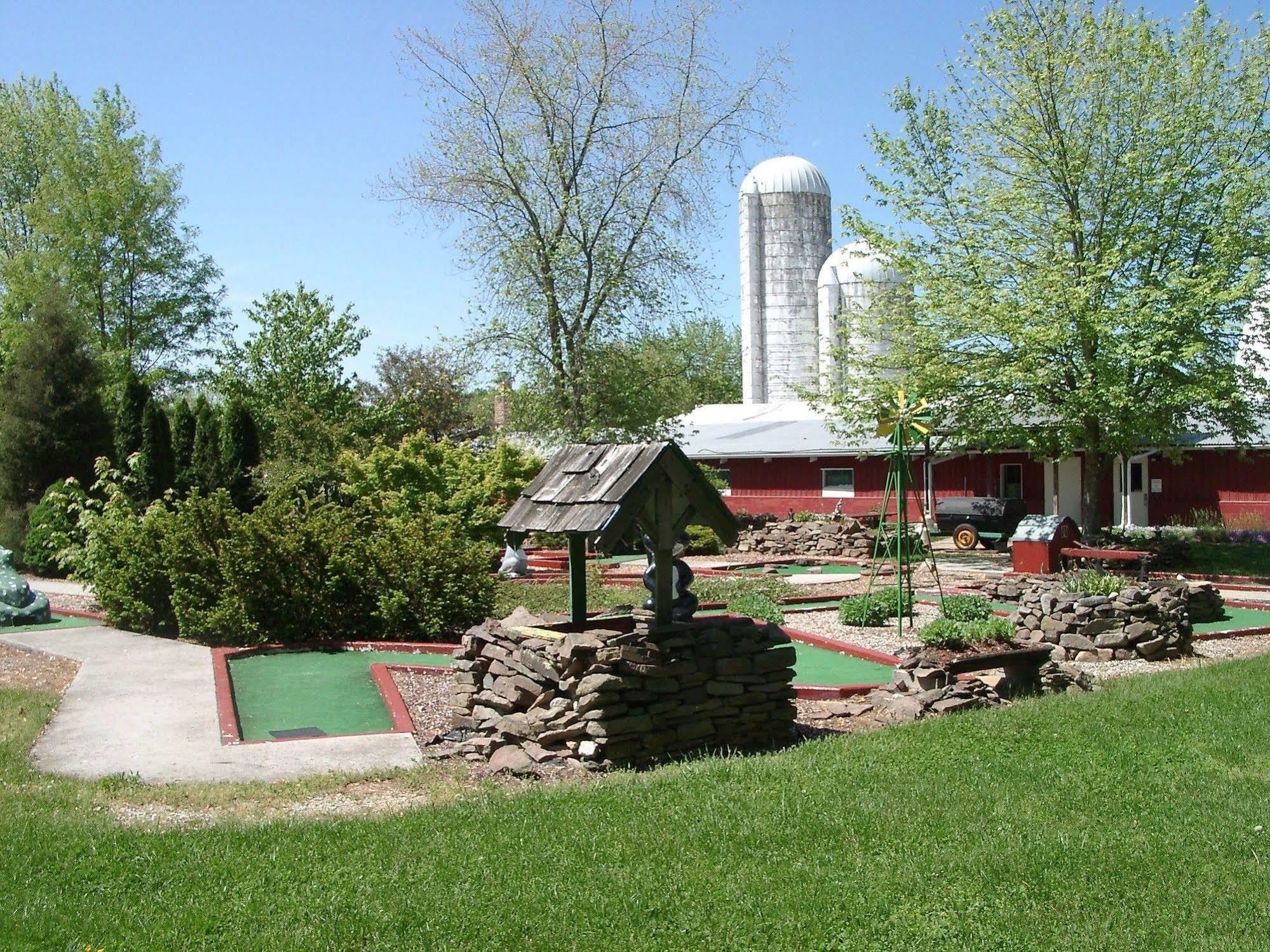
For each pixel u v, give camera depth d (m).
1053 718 8.51
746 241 42.16
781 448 33.28
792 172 41.56
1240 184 22.11
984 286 23.48
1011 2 23.19
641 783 6.80
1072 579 13.62
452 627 13.51
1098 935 4.55
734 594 17.45
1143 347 20.72
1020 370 22.30
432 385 40.94
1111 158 22.83
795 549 25.39
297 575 13.00
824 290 37.50
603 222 25.50
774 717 8.29
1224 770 7.06
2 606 14.69
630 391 25.75
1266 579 20.64
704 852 5.46
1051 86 22.89
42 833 5.84
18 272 37.53
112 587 14.18
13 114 41.41
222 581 13.16
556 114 25.62
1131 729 8.14
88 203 38.31
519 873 5.18
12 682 10.61
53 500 22.06
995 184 23.92
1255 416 24.81
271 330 38.69
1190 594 15.25
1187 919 4.71
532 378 25.83
